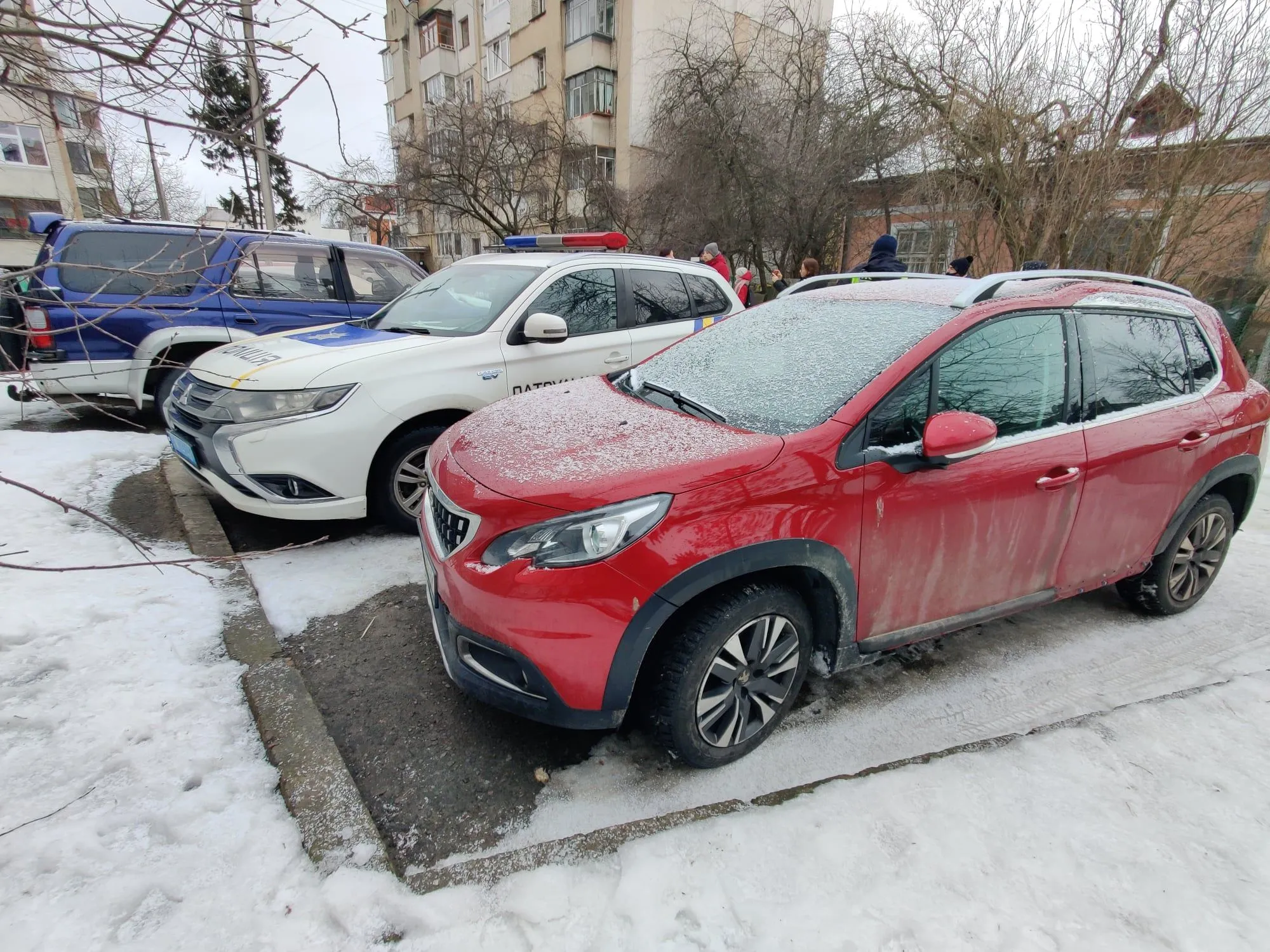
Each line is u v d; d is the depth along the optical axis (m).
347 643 3.00
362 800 2.10
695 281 5.28
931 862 1.87
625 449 2.28
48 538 3.61
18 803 1.94
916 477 2.34
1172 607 3.36
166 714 2.35
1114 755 2.32
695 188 16.59
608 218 19.47
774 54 16.64
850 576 2.30
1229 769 2.26
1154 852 1.93
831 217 15.34
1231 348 3.35
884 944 1.63
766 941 1.63
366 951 1.60
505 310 4.23
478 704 2.65
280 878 1.78
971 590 2.62
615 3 22.50
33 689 2.40
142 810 1.95
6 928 1.58
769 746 2.46
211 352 4.22
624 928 1.67
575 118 23.80
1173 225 8.27
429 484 2.63
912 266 13.69
